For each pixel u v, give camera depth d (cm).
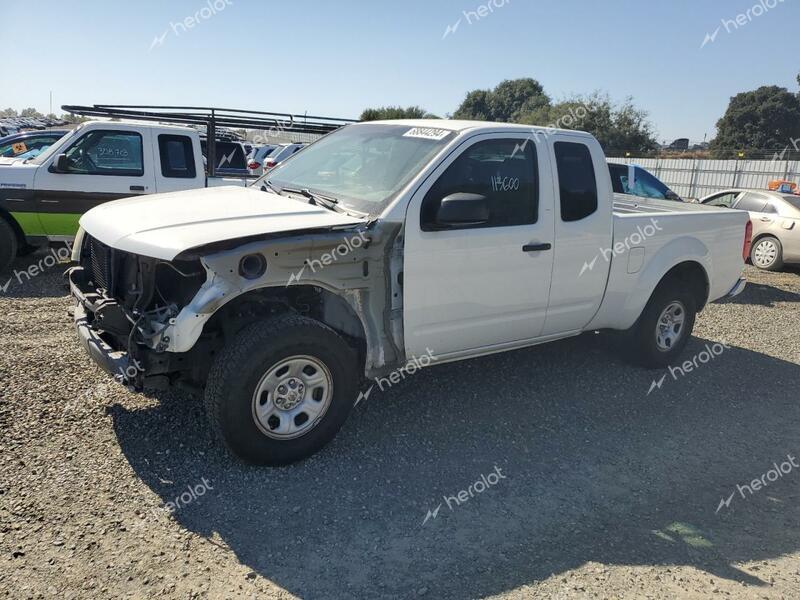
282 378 365
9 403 423
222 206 400
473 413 470
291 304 399
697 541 338
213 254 334
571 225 468
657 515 360
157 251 335
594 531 340
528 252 446
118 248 357
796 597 298
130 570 284
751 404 526
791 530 354
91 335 381
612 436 451
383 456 400
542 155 454
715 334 728
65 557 288
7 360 496
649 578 305
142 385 363
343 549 311
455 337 431
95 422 409
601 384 542
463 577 297
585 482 389
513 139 441
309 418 380
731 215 602
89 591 269
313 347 367
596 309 507
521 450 421
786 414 510
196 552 300
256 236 343
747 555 329
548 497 369
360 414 454
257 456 364
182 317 333
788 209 1197
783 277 1162
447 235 405
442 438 429
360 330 399
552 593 290
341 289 377
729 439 459
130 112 952
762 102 5519
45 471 351
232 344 353
